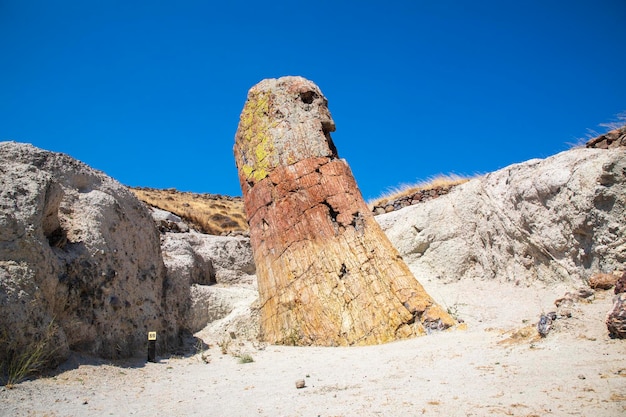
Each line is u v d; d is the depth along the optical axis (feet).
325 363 22.20
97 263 24.38
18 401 15.46
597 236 29.58
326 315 29.84
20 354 18.47
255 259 35.27
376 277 30.42
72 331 21.86
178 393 17.66
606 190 29.07
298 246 32.83
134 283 27.50
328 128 37.70
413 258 41.78
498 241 36.94
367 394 15.46
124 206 29.71
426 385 15.75
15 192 21.25
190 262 39.65
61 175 26.50
